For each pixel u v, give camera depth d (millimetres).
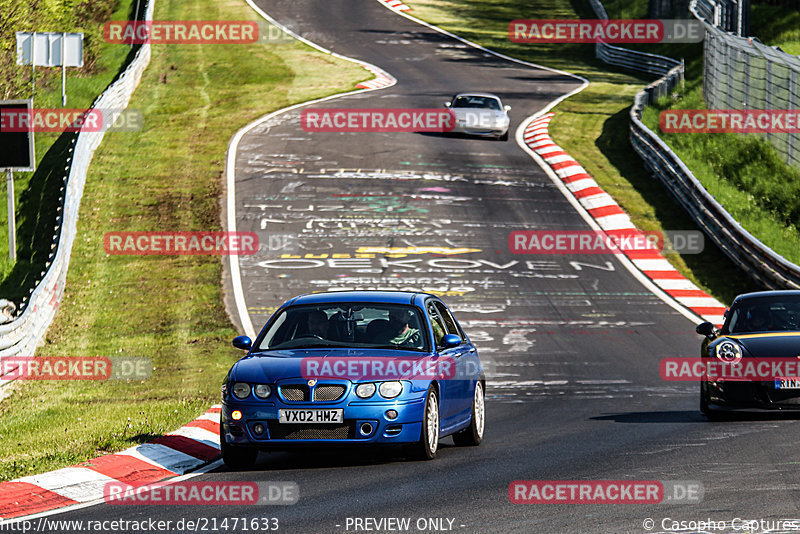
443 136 152000
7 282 89750
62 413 50062
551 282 94125
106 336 75500
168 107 163500
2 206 113625
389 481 33906
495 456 38875
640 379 62969
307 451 36719
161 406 49906
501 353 72188
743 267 97688
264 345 39781
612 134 155000
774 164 128500
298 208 115250
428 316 40656
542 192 125062
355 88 185875
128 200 115312
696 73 199000
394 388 36406
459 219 113312
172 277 92500
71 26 185750
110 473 36156
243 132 149500
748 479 32281
